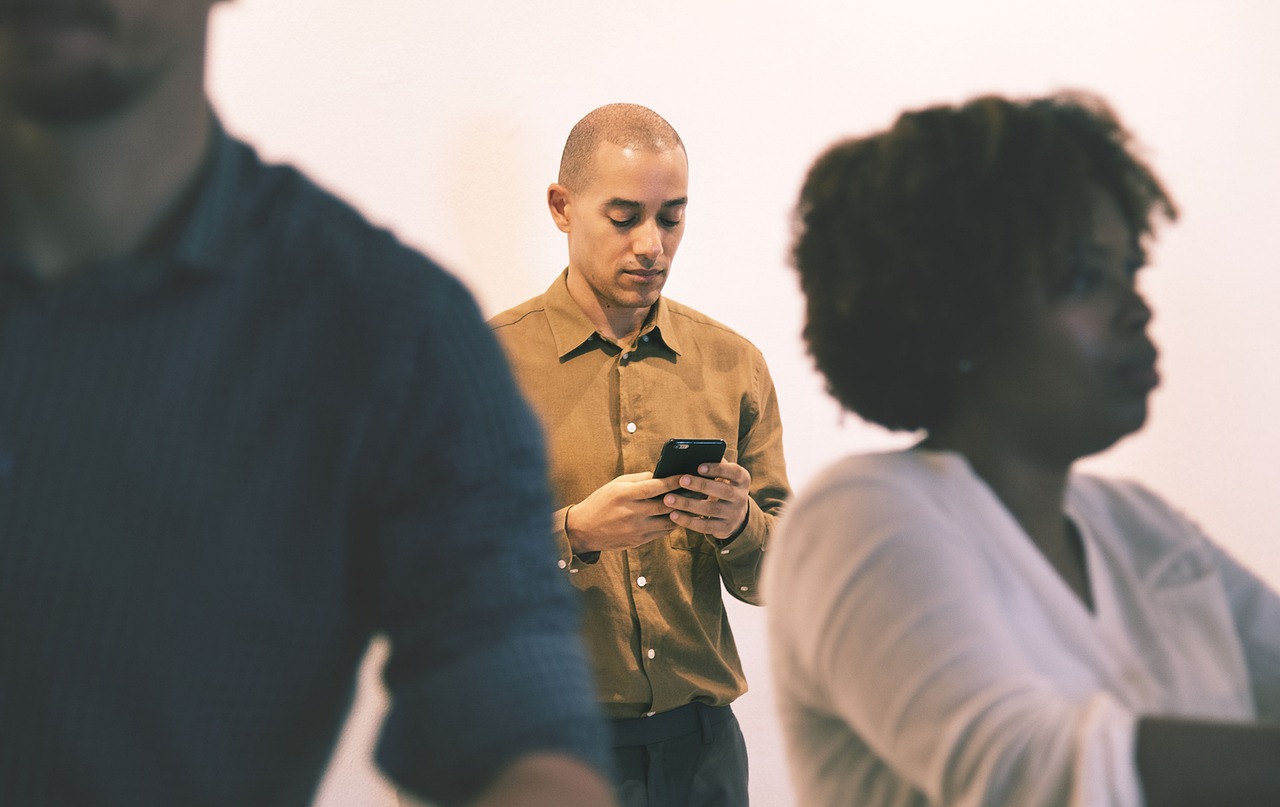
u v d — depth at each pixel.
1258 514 1.54
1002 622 0.95
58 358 0.56
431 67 1.88
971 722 0.92
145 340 0.57
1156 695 0.98
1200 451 1.54
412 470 0.59
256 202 0.60
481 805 0.53
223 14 1.84
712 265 1.88
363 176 1.88
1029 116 1.01
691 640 1.70
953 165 1.00
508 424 0.61
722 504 1.57
